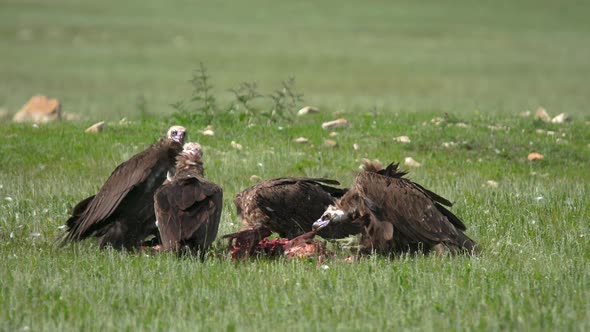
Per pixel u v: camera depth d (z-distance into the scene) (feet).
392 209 89.61
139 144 142.82
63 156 134.62
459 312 68.74
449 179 125.49
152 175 93.35
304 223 95.35
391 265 83.15
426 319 66.54
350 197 90.84
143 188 93.15
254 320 67.21
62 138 144.46
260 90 352.49
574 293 73.46
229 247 90.89
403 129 152.97
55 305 70.23
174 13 610.65
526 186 120.16
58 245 92.84
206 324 66.03
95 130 151.23
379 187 90.38
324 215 90.58
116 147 139.85
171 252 85.15
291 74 403.34
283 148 139.23
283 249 90.99
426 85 378.32
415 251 90.43
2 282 75.97
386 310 69.21
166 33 520.01
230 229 98.63
